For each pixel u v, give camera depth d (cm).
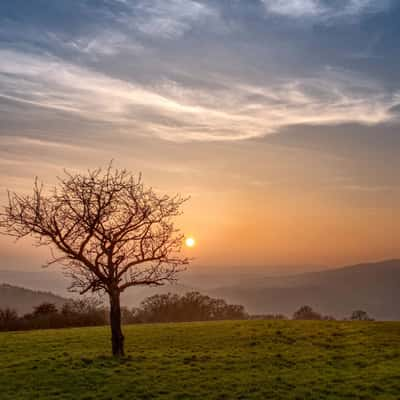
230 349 3919
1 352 4034
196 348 3994
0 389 2841
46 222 3484
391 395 2627
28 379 3027
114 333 3581
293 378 2984
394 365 3250
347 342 4075
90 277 3562
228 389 2772
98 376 3027
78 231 3528
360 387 2789
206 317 10619
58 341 4562
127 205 3616
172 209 3644
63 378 3008
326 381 2911
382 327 4778
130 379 2958
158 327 5450
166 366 3278
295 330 4741
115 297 3550
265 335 4506
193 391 2733
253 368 3247
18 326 7662
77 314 8062
